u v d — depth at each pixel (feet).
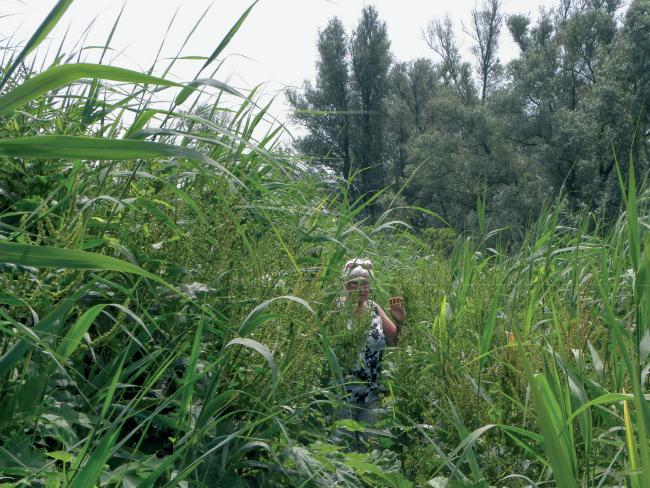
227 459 8.92
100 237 9.61
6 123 10.71
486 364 14.07
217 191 10.39
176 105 8.84
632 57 121.90
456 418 10.44
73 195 9.41
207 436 9.04
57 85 4.87
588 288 16.69
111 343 9.21
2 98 4.69
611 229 19.22
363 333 12.94
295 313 10.35
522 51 175.11
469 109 160.86
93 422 7.72
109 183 10.80
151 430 9.48
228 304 10.47
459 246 21.40
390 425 13.25
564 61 158.81
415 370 14.66
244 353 9.89
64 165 10.68
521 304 17.20
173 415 9.19
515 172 144.36
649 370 11.43
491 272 18.44
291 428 10.61
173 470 7.94
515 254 20.93
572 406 10.25
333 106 178.29
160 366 8.97
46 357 7.70
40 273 8.18
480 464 11.07
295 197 16.89
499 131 149.28
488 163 145.07
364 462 10.65
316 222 15.21
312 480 9.41
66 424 7.36
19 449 6.73
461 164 148.15
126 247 10.06
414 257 24.29
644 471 6.77
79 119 12.12
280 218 14.62
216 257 10.75
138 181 11.61
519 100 154.61
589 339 13.15
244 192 13.60
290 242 12.91
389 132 185.88
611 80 124.36
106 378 8.53
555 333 13.97
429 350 14.58
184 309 10.21
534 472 10.64
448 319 15.64
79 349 8.48
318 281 13.43
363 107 179.52
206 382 9.91
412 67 194.29
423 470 11.22
